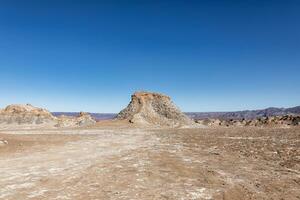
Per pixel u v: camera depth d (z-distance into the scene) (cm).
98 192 1335
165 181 1538
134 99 10388
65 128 8106
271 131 5572
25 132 5959
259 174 1692
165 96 10506
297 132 5141
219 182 1514
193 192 1334
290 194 1302
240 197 1262
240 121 10869
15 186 1438
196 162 2103
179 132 5697
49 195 1290
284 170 1794
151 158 2300
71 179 1576
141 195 1287
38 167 1903
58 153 2570
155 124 8944
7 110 12325
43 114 12425
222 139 3909
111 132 5950
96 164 2020
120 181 1535
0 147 2775
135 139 4188
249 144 3198
